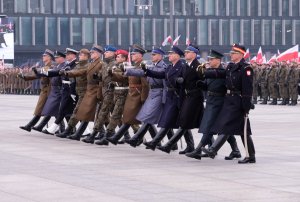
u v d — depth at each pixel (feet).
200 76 79.15
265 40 517.55
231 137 80.59
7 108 182.50
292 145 95.76
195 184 63.31
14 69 306.55
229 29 512.63
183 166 74.79
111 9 501.56
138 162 77.77
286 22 520.01
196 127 81.30
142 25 502.38
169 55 81.97
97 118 95.50
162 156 82.99
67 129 102.22
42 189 60.39
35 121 107.45
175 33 505.25
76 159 79.97
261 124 130.72
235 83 75.87
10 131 114.52
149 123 85.56
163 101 84.79
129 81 88.74
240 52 76.13
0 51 321.93
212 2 510.17
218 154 85.46
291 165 75.87
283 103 210.18
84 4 499.51
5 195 57.67
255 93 217.77
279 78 209.67
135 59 88.17
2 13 487.61
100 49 95.91
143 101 88.22
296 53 225.15
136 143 87.51
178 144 95.66
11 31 321.52
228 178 66.85
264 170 72.18
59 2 497.46
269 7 516.32
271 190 60.39
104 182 64.08
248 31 515.09
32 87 296.51
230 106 76.43
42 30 494.59
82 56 96.63
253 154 77.51
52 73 98.37
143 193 58.70
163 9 504.43
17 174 68.59
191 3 506.48
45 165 74.95
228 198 56.75
